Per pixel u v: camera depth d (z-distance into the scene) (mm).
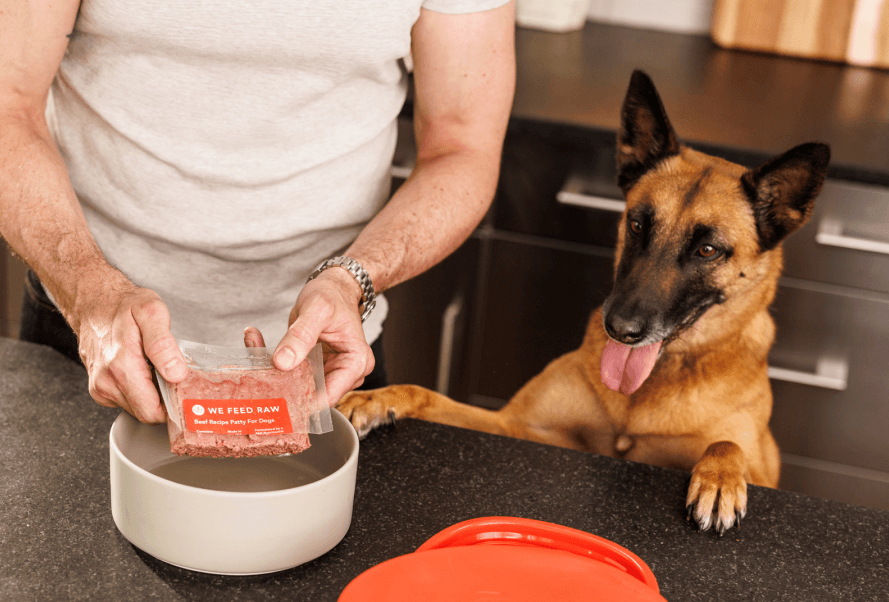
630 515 720
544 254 1897
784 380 1868
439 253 909
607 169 1783
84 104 909
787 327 1823
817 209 1699
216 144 902
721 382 1289
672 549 677
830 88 2131
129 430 629
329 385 665
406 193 932
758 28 2381
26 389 812
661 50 2381
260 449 591
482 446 806
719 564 663
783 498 772
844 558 684
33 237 740
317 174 951
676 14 2566
